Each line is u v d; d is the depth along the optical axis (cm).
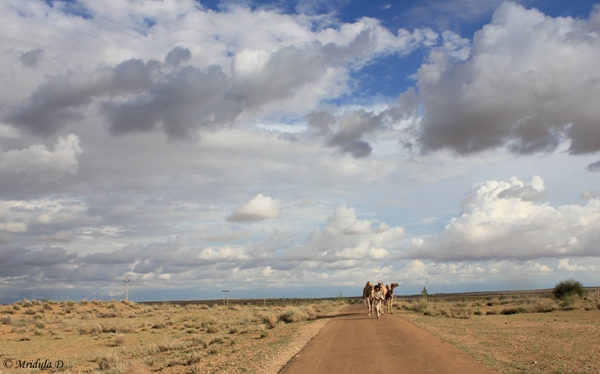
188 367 1672
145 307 6544
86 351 2497
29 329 3644
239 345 2192
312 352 1692
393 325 2605
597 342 1839
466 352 1570
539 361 1393
